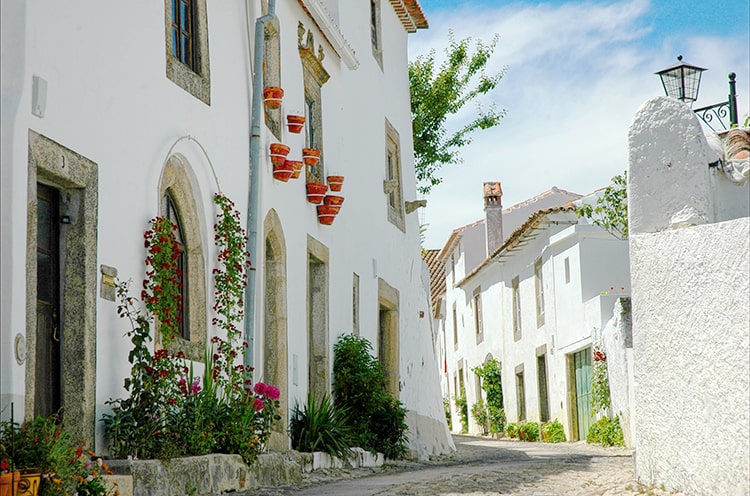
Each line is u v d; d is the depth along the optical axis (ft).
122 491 27.02
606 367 81.61
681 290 28.68
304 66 50.67
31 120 25.93
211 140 38.45
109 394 30.14
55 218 28.94
